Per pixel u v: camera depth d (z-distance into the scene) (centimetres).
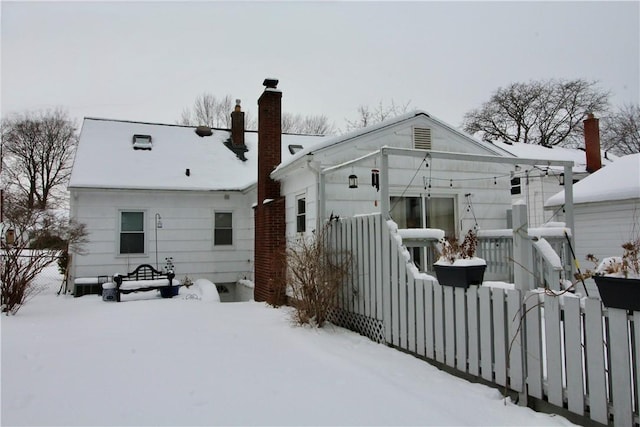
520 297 365
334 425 313
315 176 803
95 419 323
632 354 288
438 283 458
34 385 399
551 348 337
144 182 1241
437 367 461
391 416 328
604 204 1134
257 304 934
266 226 983
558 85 3197
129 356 499
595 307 304
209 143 1538
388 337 551
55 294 1202
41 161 3353
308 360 483
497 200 991
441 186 934
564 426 313
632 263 297
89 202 1204
